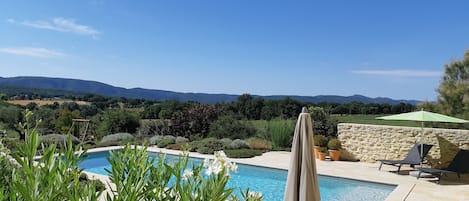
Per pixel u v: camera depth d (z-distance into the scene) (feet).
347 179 35.14
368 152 44.04
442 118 33.86
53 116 60.75
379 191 32.19
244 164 42.60
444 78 57.72
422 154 36.17
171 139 57.06
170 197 7.31
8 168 7.77
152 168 7.71
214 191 6.80
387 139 42.73
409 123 58.49
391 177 35.19
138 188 6.67
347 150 45.57
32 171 5.83
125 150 7.92
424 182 33.06
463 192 29.27
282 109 78.54
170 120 66.49
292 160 16.63
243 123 62.90
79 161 7.57
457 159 34.45
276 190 33.63
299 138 16.69
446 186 31.48
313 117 56.03
